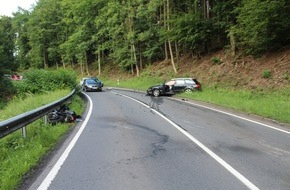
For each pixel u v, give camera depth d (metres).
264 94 23.97
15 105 18.19
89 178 6.42
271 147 9.10
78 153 8.40
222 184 6.06
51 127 11.38
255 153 8.41
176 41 41.09
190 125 12.94
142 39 47.75
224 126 12.70
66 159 7.82
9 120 8.14
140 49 52.22
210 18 38.62
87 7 62.94
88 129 12.02
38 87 30.02
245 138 10.35
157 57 50.53
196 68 36.97
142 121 14.02
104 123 13.46
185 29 37.31
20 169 6.78
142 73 48.16
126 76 54.31
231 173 6.73
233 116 15.62
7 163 7.23
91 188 5.88
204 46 39.53
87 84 37.47
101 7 61.16
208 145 9.33
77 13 66.25
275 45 28.03
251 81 26.92
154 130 11.80
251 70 28.36
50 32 85.56
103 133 11.20
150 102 22.97
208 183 6.12
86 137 10.49
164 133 11.20
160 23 47.44
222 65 32.56
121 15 51.72
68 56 74.38
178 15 39.53
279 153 8.43
